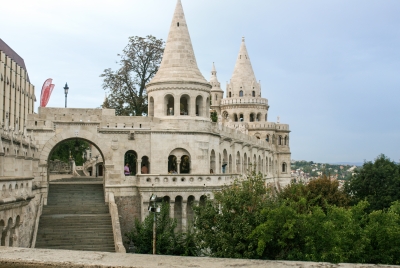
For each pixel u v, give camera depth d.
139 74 62.88
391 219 28.45
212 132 49.06
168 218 35.12
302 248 27.64
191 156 46.66
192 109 47.47
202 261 7.12
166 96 47.69
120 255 7.47
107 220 38.53
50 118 43.38
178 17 49.72
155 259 7.23
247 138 69.12
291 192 46.50
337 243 26.42
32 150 38.66
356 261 26.52
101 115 44.75
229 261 7.12
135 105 62.41
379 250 27.42
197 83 47.62
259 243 26.56
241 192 31.02
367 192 61.56
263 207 29.88
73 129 43.84
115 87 62.22
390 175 60.88
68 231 36.19
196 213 31.84
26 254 7.50
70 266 7.07
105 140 44.59
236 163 61.12
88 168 78.62
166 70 48.19
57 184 47.34
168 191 41.28
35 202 35.53
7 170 27.69
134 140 45.41
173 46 48.88
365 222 30.19
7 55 93.19
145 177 41.41
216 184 42.31
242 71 100.12
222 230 29.67
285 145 96.38
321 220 27.62
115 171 44.28
